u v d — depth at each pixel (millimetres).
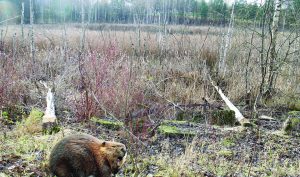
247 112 9758
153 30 21703
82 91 8812
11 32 18859
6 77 8523
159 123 7340
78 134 4215
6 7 26500
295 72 11773
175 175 5082
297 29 10750
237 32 13148
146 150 6188
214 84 11172
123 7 30469
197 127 7746
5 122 7191
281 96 10883
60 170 3994
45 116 6934
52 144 5629
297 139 7469
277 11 10625
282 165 6117
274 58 10680
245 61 12109
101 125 7332
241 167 5750
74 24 29391
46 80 10789
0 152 5262
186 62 12328
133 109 7691
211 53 14531
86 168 4027
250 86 11023
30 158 5039
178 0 32469
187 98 9734
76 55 11234
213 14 21828
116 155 4121
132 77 8734
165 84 10289
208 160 5984
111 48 10633
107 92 8281
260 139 7297
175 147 6574
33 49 12117
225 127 8117
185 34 17828
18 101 8633
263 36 10305
